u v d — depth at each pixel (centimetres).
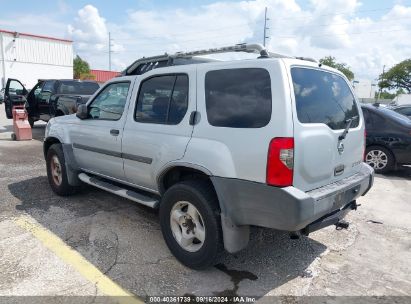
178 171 362
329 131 314
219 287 314
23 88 1345
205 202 316
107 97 450
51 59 4122
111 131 422
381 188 651
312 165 294
